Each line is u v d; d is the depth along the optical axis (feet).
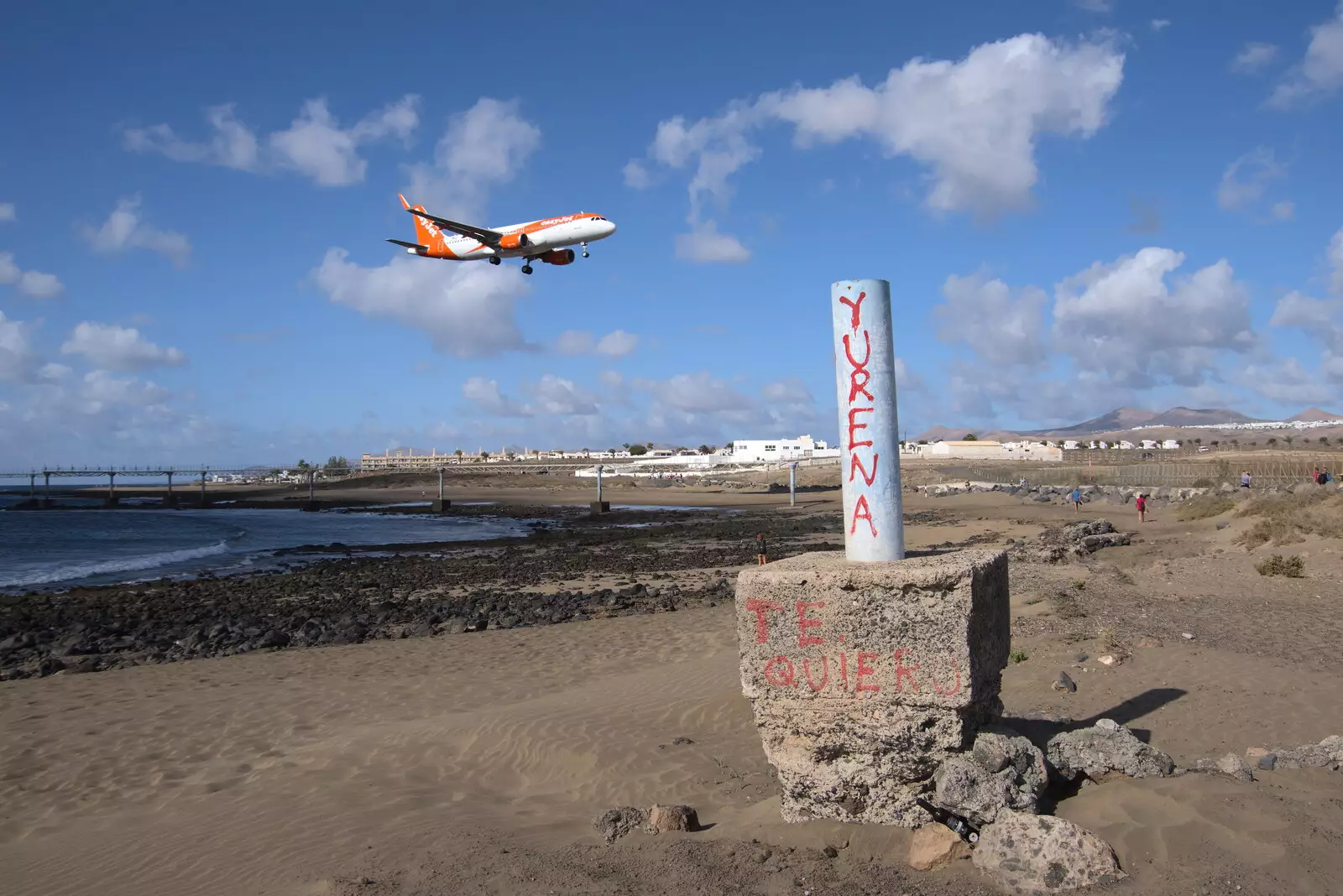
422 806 24.11
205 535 195.11
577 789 24.27
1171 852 14.49
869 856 16.10
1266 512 88.63
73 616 78.23
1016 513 166.09
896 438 18.74
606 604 74.33
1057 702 27.14
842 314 18.76
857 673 16.93
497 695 40.52
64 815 27.99
